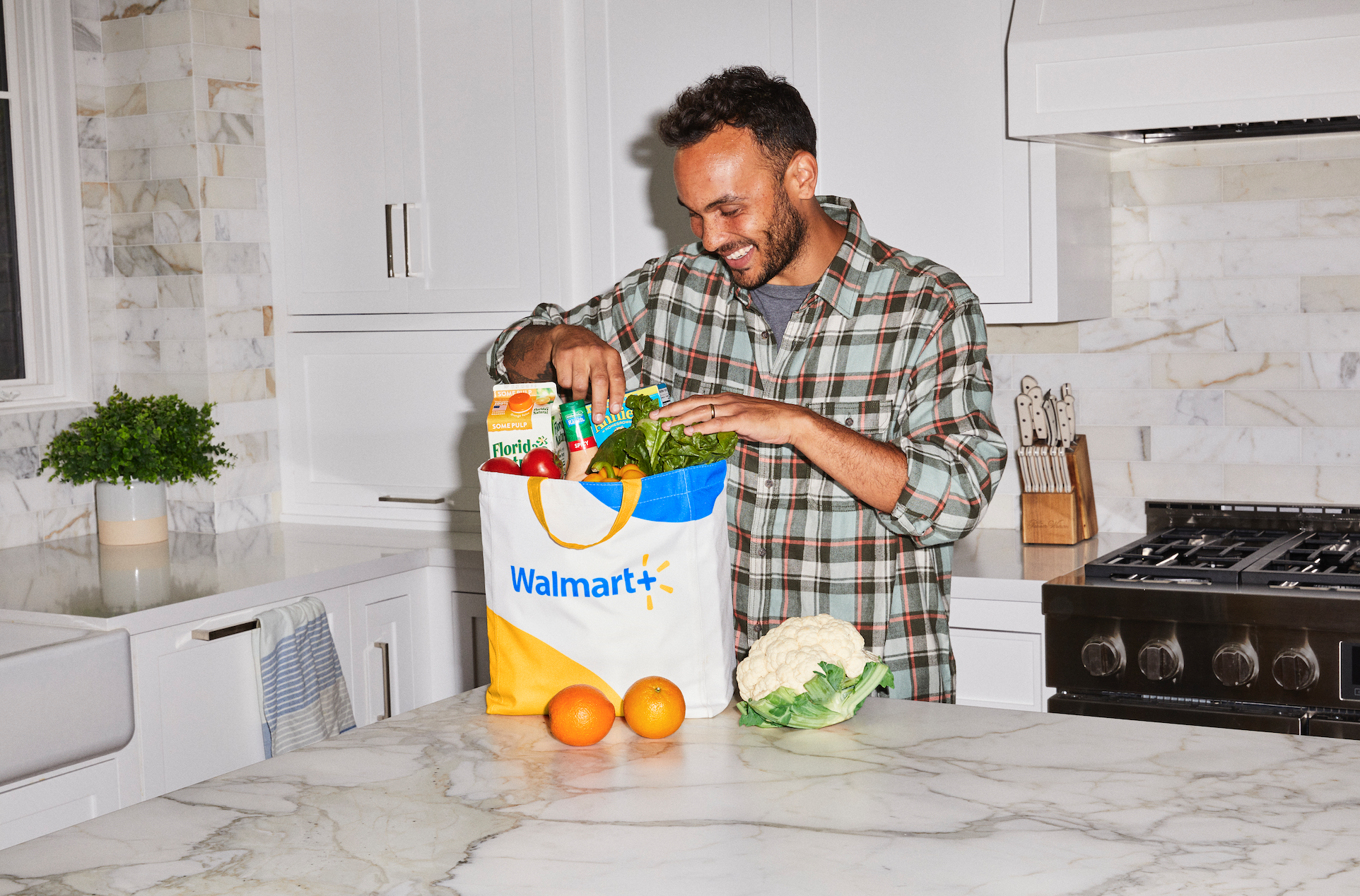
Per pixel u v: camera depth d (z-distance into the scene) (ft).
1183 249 8.53
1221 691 6.74
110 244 9.73
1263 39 6.56
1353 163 8.04
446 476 9.44
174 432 8.94
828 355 5.54
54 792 6.69
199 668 7.48
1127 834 3.21
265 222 9.82
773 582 5.61
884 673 4.12
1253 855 3.06
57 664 6.45
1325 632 6.44
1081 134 7.36
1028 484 8.51
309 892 3.00
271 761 3.95
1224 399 8.51
